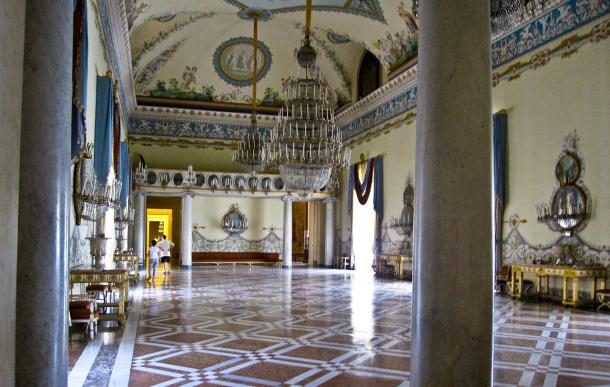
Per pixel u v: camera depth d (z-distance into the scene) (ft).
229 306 38.14
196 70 91.56
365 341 25.43
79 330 27.78
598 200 40.19
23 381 10.30
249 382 18.16
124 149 59.67
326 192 90.79
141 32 77.77
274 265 95.09
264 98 95.04
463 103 11.62
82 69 24.02
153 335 26.66
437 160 11.60
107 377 18.56
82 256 34.96
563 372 19.85
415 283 11.94
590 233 40.73
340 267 89.20
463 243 11.30
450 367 11.05
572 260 41.91
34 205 10.67
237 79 93.56
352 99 88.07
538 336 27.20
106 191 33.37
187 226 84.07
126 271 31.30
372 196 82.99
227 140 94.43
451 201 11.41
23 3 8.70
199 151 92.99
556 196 43.93
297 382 18.19
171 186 83.66
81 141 23.90
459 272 11.22
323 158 44.70
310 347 23.98
